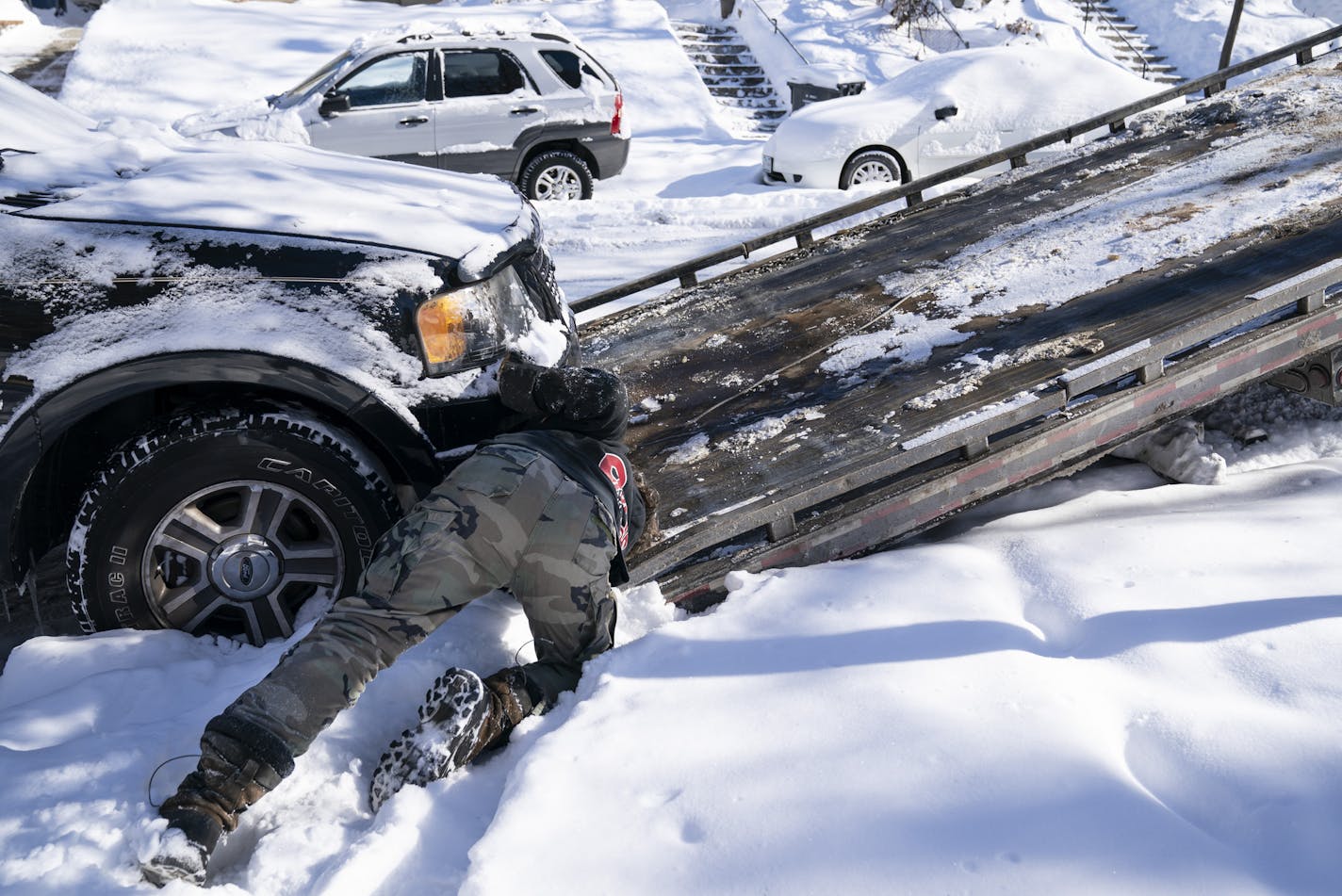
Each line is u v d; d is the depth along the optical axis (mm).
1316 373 3838
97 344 2738
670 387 4000
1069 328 3840
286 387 2795
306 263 2848
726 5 19938
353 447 2857
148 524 2807
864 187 10188
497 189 3602
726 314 4695
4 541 2793
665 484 3275
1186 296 3883
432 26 10602
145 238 2814
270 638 2955
